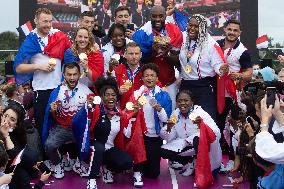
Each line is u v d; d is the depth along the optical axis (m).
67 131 6.36
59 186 6.14
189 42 6.75
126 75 6.72
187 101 6.38
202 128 6.14
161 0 17.70
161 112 6.34
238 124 6.70
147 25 7.15
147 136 6.44
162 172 6.94
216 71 6.58
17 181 5.56
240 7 17.61
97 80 6.38
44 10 6.57
